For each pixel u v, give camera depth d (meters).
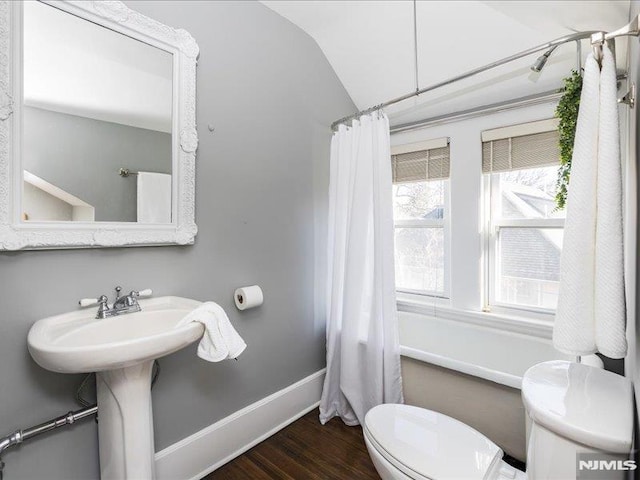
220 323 1.24
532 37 1.72
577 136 0.98
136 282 1.39
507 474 1.10
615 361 1.69
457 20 1.81
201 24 1.59
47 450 1.18
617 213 0.90
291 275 2.08
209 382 1.66
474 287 2.26
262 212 1.90
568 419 0.77
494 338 2.10
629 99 1.16
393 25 1.98
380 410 1.42
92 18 1.25
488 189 2.23
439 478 1.01
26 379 1.14
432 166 2.44
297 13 1.97
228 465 1.68
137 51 1.37
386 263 1.87
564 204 1.45
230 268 1.74
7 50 1.07
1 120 1.06
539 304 2.08
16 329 1.11
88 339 1.14
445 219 2.41
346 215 2.08
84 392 1.27
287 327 2.06
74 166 1.22
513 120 2.06
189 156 1.52
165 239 1.45
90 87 1.25
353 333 1.96
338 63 2.34
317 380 2.25
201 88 1.59
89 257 1.27
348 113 2.54
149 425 1.24
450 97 2.22
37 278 1.15
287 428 2.00
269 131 1.93
